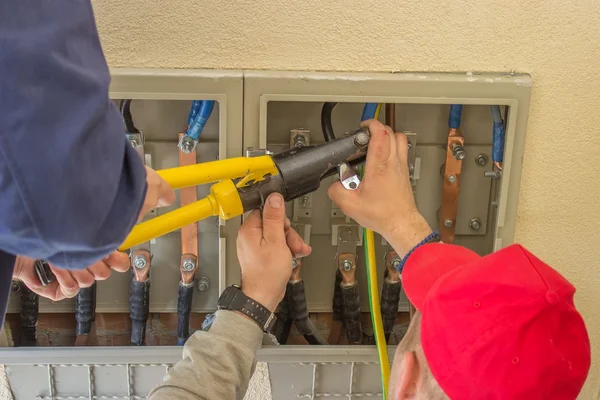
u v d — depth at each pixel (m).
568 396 0.72
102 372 1.09
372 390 1.12
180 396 0.86
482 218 1.11
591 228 1.09
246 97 0.97
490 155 1.08
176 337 1.16
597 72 1.01
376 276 1.05
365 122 0.96
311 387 1.11
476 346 0.69
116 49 0.96
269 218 0.92
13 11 0.55
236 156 1.00
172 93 0.96
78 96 0.57
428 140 1.07
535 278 0.72
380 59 0.99
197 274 1.12
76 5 0.59
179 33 0.96
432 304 0.74
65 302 1.14
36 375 1.09
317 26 0.97
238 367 0.91
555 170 1.06
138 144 1.01
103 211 0.58
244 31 0.97
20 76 0.54
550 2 0.98
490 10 0.98
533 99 1.02
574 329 0.72
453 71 1.00
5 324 1.11
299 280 1.07
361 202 0.95
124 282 1.13
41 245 0.57
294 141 1.04
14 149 0.54
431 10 0.97
